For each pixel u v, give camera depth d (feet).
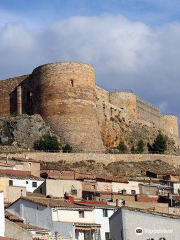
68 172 386.93
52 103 508.94
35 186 324.80
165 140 556.10
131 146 549.13
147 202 316.19
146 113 623.36
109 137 542.98
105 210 259.39
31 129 495.41
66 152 473.26
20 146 486.38
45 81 515.50
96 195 326.85
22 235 219.61
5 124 501.15
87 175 390.01
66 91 508.53
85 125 505.25
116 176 416.05
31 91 531.91
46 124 507.30
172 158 497.87
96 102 538.47
